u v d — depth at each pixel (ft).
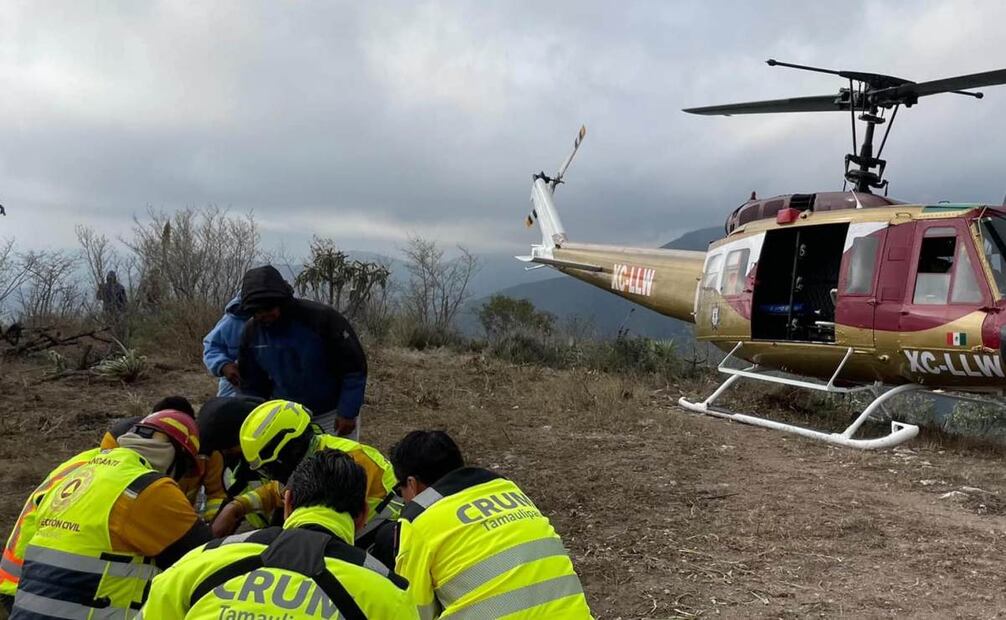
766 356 36.04
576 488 22.53
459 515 9.00
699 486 23.02
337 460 7.77
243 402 12.42
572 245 58.90
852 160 36.19
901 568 16.90
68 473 9.94
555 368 48.03
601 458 26.12
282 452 10.75
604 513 20.40
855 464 26.68
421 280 61.11
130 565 9.24
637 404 36.76
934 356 28.71
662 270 46.83
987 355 26.89
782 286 36.47
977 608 14.89
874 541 18.53
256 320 16.61
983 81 30.45
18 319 44.50
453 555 8.82
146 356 40.52
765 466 25.94
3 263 47.26
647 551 17.67
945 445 30.81
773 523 19.72
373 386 37.99
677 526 19.43
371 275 56.75
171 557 9.43
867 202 32.40
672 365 46.65
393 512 11.41
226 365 17.44
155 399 32.04
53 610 9.00
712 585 15.85
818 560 17.29
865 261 30.94
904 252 29.78
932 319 28.43
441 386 38.65
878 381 32.14
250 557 6.49
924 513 21.01
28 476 21.66
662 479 23.67
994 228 27.91
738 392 41.19
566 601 8.76
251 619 6.10
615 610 14.69
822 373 34.27
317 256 55.93
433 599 9.02
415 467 9.70
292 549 6.51
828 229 33.55
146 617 6.47
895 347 29.94
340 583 6.32
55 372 35.78
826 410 37.09
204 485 12.30
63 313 46.70
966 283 27.81
